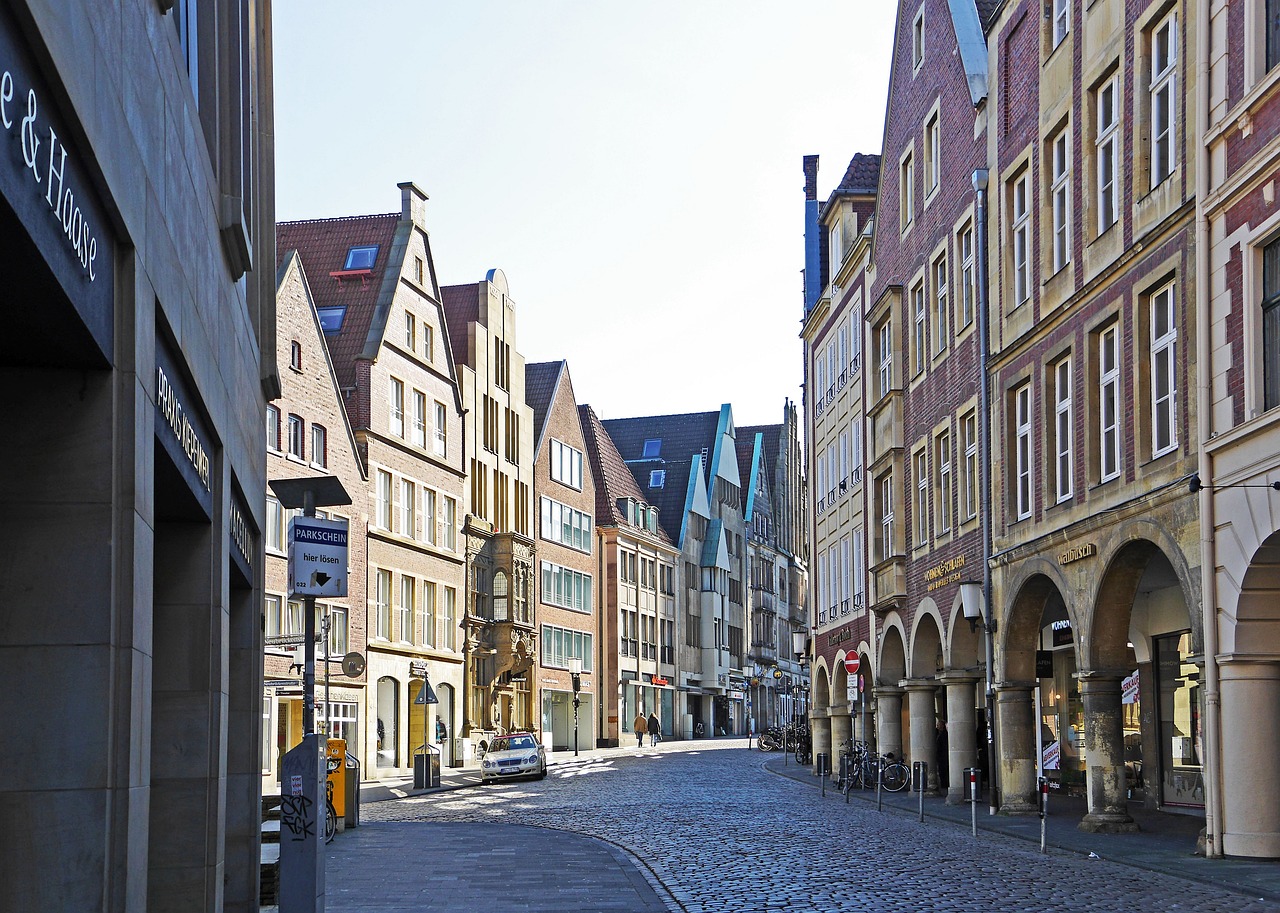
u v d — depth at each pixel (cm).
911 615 3462
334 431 4781
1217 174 1853
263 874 1527
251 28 1487
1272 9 1744
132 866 673
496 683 6216
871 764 3603
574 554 7531
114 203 619
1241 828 1777
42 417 659
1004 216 2758
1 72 450
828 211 4841
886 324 3912
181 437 895
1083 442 2316
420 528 5547
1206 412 1852
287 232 5716
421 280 5688
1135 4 2131
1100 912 1356
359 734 4903
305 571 1225
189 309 896
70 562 655
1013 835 2223
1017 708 2639
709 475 10100
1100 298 2253
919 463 3453
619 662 8169
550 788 3928
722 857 1947
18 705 646
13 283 534
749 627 10969
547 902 1491
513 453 6756
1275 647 1766
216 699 1088
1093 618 2198
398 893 1571
